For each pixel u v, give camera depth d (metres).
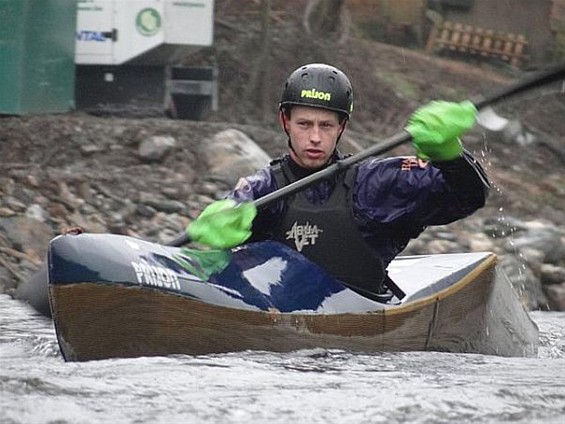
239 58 62.00
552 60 69.81
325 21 65.62
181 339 15.22
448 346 18.30
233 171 43.88
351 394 12.77
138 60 51.84
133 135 46.25
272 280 16.33
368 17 69.81
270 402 12.22
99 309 14.73
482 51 70.19
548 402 12.67
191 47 51.38
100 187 41.00
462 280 18.61
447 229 42.59
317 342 16.44
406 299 17.58
